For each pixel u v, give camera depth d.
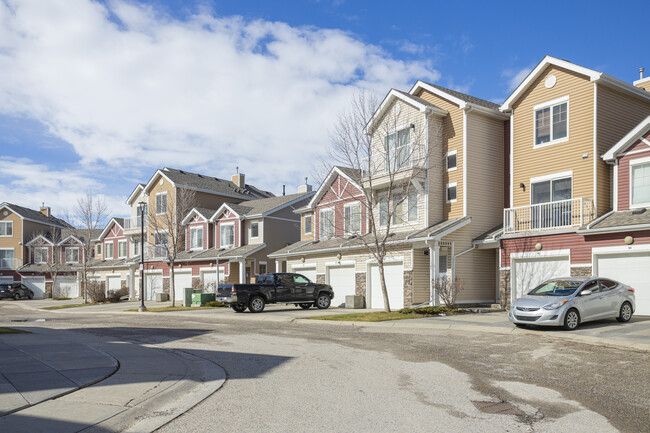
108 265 51.50
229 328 17.94
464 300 24.38
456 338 14.10
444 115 26.22
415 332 15.81
